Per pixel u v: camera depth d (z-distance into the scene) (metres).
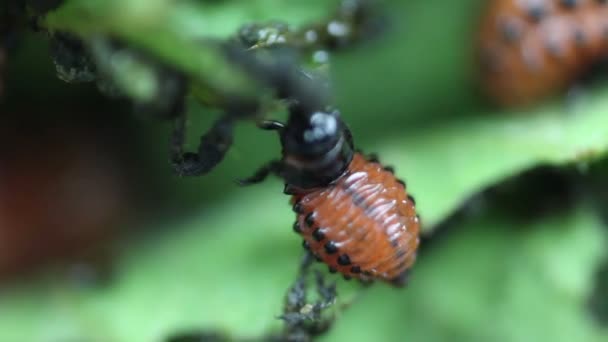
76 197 0.09
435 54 0.09
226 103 0.06
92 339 0.08
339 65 0.09
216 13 0.08
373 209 0.07
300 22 0.08
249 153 0.08
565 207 0.08
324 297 0.07
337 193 0.07
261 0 0.08
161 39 0.06
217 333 0.08
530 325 0.08
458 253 0.08
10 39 0.07
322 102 0.07
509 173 0.08
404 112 0.09
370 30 0.08
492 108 0.09
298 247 0.08
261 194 0.08
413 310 0.08
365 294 0.08
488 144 0.08
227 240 0.08
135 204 0.09
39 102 0.09
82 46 0.06
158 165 0.09
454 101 0.09
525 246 0.08
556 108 0.09
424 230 0.08
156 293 0.08
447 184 0.08
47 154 0.09
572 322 0.08
